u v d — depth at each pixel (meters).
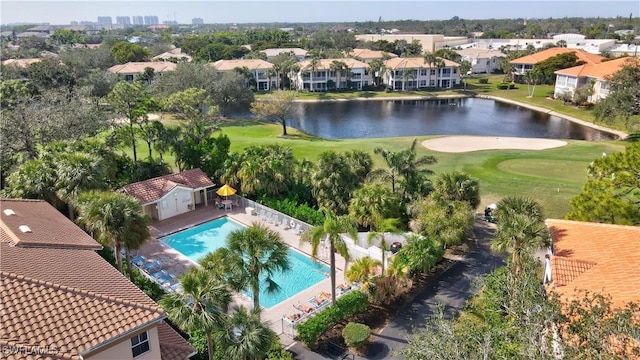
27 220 25.14
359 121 97.00
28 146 44.97
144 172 44.47
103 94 90.00
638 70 73.69
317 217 37.12
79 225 32.00
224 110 100.75
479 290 28.17
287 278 30.89
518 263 24.73
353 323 24.23
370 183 38.06
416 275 30.00
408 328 24.92
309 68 131.62
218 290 18.38
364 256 31.67
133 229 26.45
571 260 22.83
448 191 35.16
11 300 16.31
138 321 16.97
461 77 145.50
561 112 100.25
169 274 30.83
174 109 89.06
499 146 66.88
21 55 169.12
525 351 13.95
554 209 40.75
